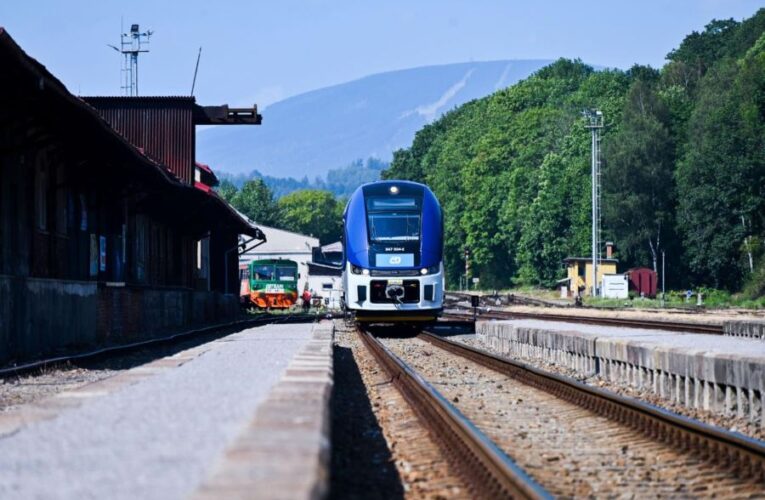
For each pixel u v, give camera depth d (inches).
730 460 801.6
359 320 2640.3
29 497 486.9
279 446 526.6
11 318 1627.7
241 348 1563.7
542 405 1218.0
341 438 927.7
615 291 6781.5
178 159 3430.1
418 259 2618.1
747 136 7308.1
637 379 1472.7
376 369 1726.1
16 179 1859.0
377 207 2669.8
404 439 940.0
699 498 697.0
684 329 2399.1
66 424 708.0
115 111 3442.4
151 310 2706.7
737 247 7431.1
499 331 2458.2
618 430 992.9
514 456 839.7
